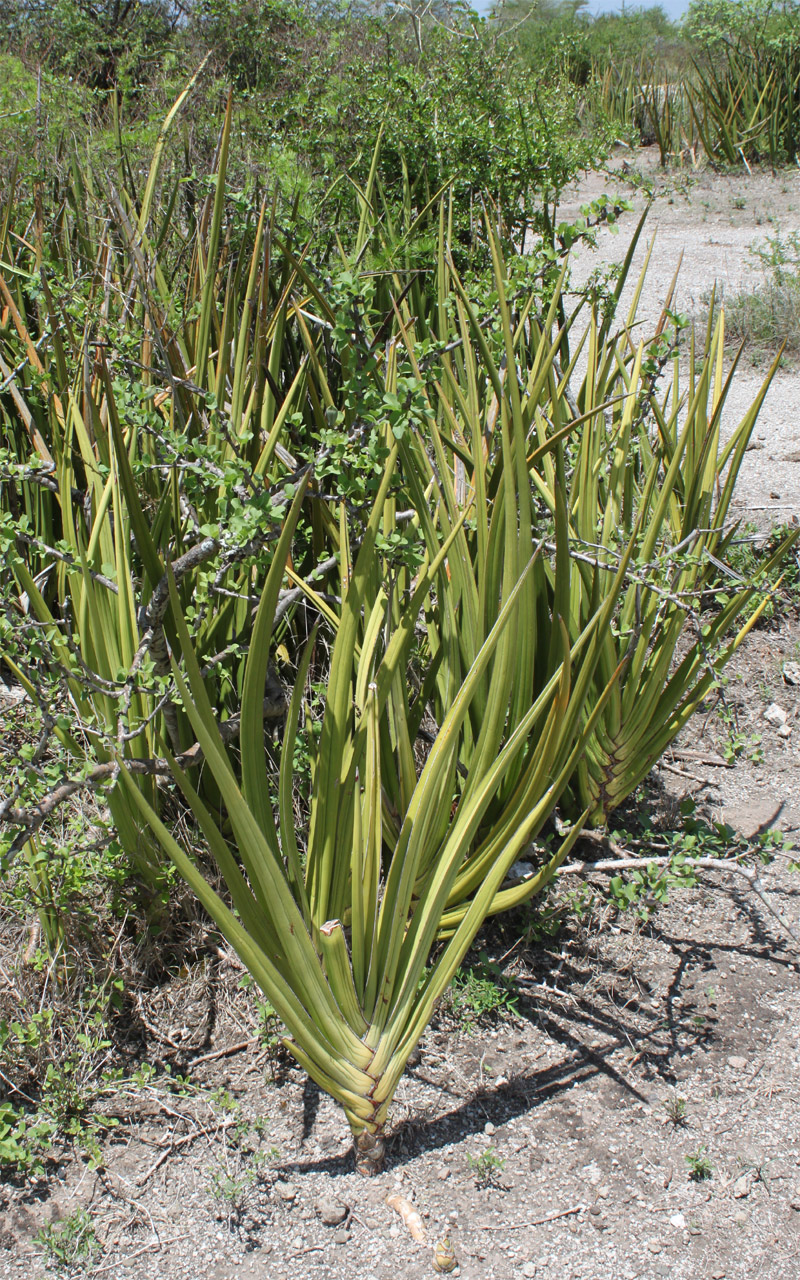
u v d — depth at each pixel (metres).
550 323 2.42
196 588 2.26
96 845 2.29
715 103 14.26
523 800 2.15
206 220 2.95
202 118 4.67
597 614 1.99
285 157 4.09
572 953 2.64
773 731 3.59
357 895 1.87
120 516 2.27
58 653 2.25
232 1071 2.30
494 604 2.29
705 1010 2.49
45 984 2.31
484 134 5.05
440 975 1.97
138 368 2.59
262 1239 1.96
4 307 3.33
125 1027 2.38
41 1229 1.97
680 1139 2.16
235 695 2.63
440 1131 2.18
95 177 3.89
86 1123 2.16
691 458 2.77
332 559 2.28
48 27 8.80
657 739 2.83
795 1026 2.44
